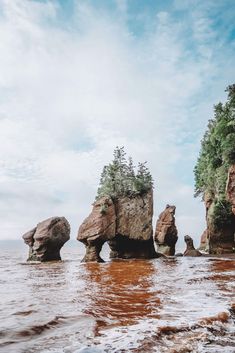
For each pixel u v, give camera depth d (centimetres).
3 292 1399
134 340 654
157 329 729
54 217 4794
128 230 4497
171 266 2738
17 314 927
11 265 3722
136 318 855
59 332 733
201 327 745
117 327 764
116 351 588
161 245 5522
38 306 1048
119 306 1031
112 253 4862
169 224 5472
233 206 3081
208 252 5166
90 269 2680
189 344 620
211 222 4722
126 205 4600
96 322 823
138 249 4641
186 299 1111
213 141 4422
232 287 1365
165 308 972
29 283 1767
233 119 3591
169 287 1438
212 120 4997
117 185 4766
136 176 4866
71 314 920
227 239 4672
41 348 616
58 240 4684
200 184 5725
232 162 3328
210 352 572
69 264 3566
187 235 5009
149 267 2688
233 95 3534
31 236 4834
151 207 4744
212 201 5078
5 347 624
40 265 3575
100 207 4281
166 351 582
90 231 4125
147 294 1262
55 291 1406
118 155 4909
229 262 2916
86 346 621
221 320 801
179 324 768
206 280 1644
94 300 1150
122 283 1644
